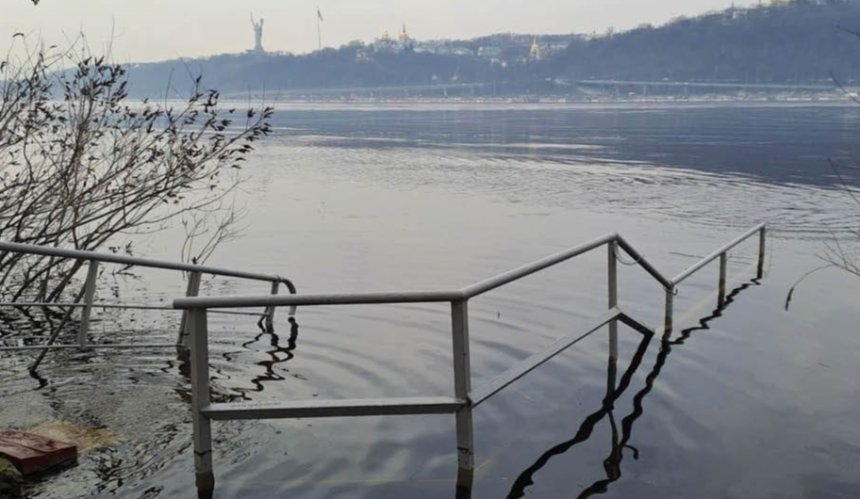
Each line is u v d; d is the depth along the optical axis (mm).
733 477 5438
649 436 6121
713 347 8484
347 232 18297
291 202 23969
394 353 8250
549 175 32219
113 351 8148
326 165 37438
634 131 64938
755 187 26938
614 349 7898
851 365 7840
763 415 6531
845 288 11570
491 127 76312
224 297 4949
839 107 112500
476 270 13805
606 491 5238
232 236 17469
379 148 49375
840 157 37562
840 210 21250
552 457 5742
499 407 6703
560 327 9391
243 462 5539
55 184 10297
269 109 14609
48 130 11445
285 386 7242
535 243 16719
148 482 5227
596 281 12086
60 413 6359
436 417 6383
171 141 11016
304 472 5418
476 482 5332
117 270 13516
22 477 5152
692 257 14695
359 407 5145
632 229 18531
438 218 20672
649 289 11547
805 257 14422
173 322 9641
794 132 58562
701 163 36438
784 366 7816
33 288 11688
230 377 7496
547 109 135375
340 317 9773
